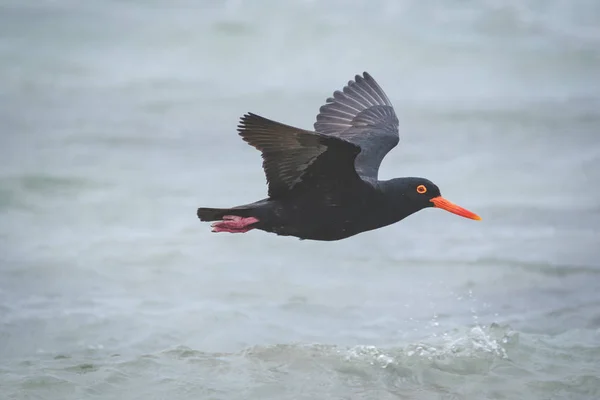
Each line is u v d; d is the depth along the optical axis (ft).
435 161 64.64
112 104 73.15
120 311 44.09
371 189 33.60
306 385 37.04
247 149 66.39
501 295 46.96
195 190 59.26
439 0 93.97
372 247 52.85
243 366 38.52
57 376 37.40
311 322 43.52
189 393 36.19
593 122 71.46
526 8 93.04
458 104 74.49
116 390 36.47
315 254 51.78
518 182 61.52
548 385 37.35
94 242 51.85
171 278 47.98
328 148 30.86
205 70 80.94
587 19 91.20
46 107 72.28
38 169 61.21
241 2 92.22
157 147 66.03
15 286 46.42
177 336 41.81
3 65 79.97
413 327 43.09
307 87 77.20
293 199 33.17
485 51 84.48
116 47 84.84
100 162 62.95
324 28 87.45
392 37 86.43
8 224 53.88
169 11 91.56
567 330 42.93
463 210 34.73
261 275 48.78
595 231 54.70
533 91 77.71
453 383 37.63
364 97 40.32
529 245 52.90
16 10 91.35
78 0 94.43
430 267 50.08
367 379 37.76
